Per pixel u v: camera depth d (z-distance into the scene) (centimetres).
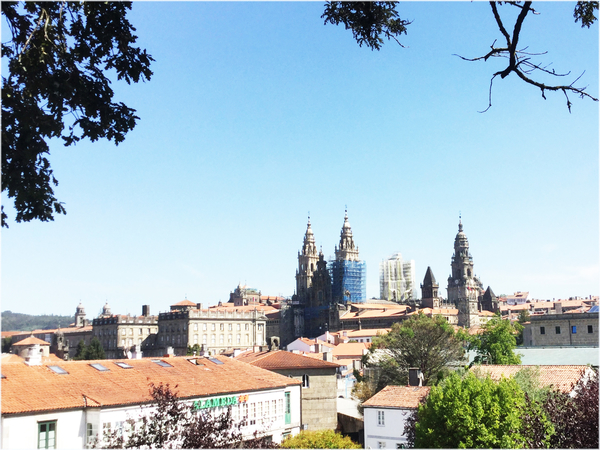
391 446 6444
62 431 4450
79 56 2452
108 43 2480
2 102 2234
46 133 2338
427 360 9975
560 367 6594
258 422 6178
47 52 2244
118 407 4712
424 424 4916
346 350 17138
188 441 3369
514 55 1972
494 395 4756
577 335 16125
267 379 6681
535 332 16750
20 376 4775
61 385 4834
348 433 8650
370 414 6638
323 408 8094
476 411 4678
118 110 2505
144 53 2512
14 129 2283
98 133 2475
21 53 2219
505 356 11000
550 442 3972
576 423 3972
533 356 10906
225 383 6088
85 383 4997
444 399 4850
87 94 2434
